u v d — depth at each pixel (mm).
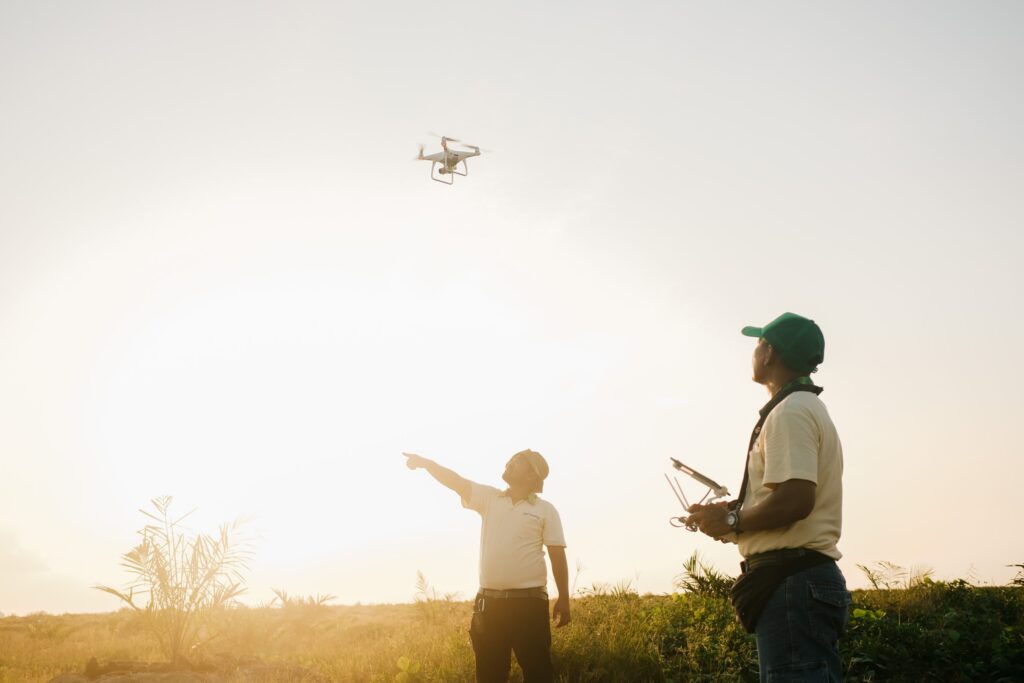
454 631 9867
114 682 7754
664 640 8469
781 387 3656
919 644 7605
